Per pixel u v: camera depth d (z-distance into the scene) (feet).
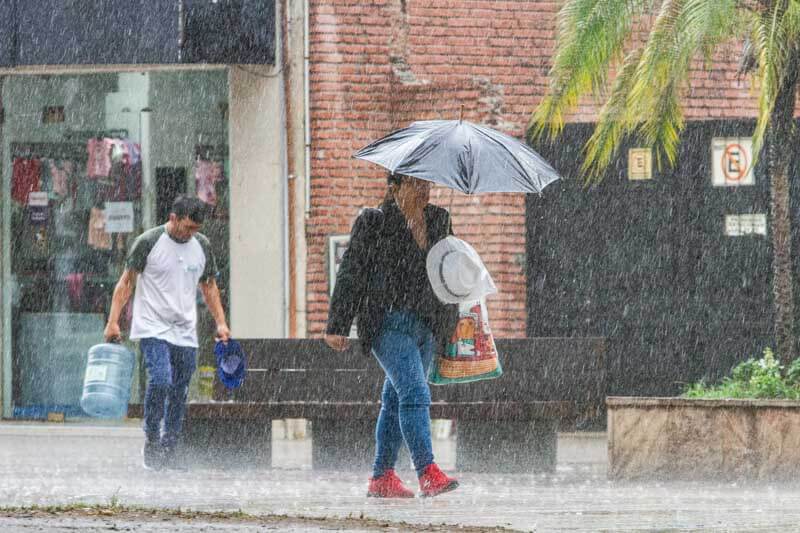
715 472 90.94
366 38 146.41
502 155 73.15
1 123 147.74
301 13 144.77
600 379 98.17
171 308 98.53
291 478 91.86
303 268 144.87
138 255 98.73
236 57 138.62
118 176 147.13
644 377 146.30
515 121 147.33
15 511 56.08
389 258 71.92
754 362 99.81
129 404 100.48
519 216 146.41
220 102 146.00
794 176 143.84
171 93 146.30
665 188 146.72
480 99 144.66
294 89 145.07
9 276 147.95
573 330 146.82
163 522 51.78
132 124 146.82
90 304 147.43
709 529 56.59
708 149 146.82
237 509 64.08
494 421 99.66
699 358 146.00
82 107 147.54
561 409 96.53
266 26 139.64
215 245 146.41
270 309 144.36
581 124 146.61
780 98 109.60
